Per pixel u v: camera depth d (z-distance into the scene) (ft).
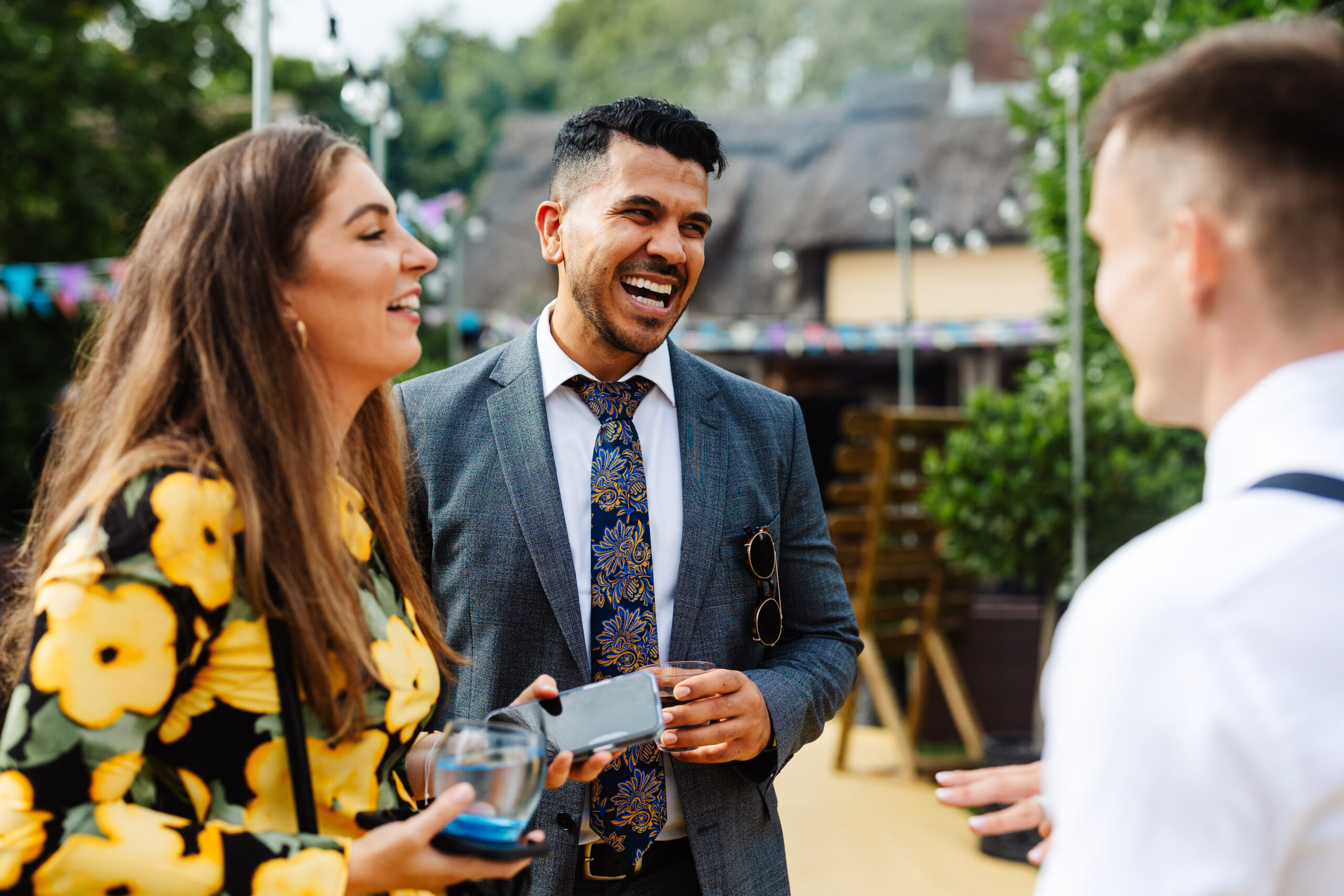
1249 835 2.17
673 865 5.49
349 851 3.18
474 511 5.63
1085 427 14.76
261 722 3.37
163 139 33.91
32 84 29.53
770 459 6.17
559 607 5.44
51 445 3.84
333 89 58.75
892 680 19.10
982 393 15.74
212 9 34.63
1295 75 2.48
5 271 21.48
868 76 47.03
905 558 16.56
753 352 38.19
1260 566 2.28
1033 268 37.50
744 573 5.84
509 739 3.41
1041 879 2.37
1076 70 14.66
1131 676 2.27
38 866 2.92
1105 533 14.55
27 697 3.03
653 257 5.60
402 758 3.88
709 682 4.80
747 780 5.40
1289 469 2.40
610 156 5.62
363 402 4.06
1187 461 15.42
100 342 3.70
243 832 3.14
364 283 3.70
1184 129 2.56
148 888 2.97
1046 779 2.53
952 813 14.82
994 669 18.24
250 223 3.59
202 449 3.38
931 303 38.75
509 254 46.19
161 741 3.28
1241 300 2.52
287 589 3.36
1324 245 2.44
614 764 5.30
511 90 90.33
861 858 13.07
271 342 3.54
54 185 30.63
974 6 45.55
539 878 5.15
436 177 70.49
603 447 5.77
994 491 14.58
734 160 45.21
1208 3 14.62
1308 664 2.20
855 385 40.37
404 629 3.94
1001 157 39.19
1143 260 2.66
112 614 3.08
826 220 39.83
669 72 103.71
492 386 6.01
